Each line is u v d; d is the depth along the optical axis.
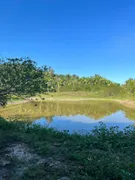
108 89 86.69
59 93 82.31
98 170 5.07
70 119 22.66
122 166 5.30
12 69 7.54
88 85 95.75
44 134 8.64
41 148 6.71
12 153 6.37
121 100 59.03
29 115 25.39
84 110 33.56
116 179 4.80
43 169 5.27
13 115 24.84
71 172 5.12
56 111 30.98
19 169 5.32
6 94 8.18
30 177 4.90
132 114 28.67
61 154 6.32
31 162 5.73
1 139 7.62
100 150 6.71
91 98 70.25
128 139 7.64
